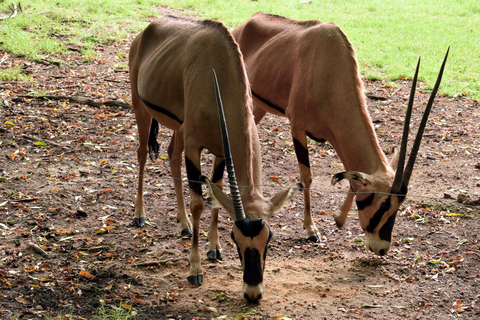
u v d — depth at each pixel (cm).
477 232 564
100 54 1275
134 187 672
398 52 1356
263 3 1855
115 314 413
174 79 496
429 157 794
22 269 480
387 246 457
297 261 517
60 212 594
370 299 448
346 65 510
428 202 634
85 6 1639
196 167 466
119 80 1110
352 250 540
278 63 590
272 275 486
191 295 451
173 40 523
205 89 452
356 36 1491
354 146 489
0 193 628
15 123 849
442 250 532
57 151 765
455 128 919
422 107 1022
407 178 445
